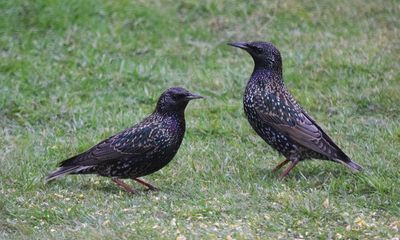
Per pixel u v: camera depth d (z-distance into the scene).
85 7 18.70
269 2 19.47
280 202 11.30
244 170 12.62
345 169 12.62
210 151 13.38
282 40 18.28
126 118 14.79
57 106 15.30
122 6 18.92
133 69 16.70
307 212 10.96
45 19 18.38
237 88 16.12
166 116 11.90
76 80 16.34
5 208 11.17
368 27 18.78
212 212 11.02
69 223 10.88
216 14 19.14
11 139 14.15
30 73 16.52
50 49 17.61
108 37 18.03
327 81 16.31
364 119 14.87
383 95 15.43
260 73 12.88
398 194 11.53
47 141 13.97
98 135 14.15
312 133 12.30
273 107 12.55
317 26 18.94
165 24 18.64
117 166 11.80
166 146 11.86
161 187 12.11
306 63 16.97
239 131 14.28
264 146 13.80
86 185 12.25
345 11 19.34
